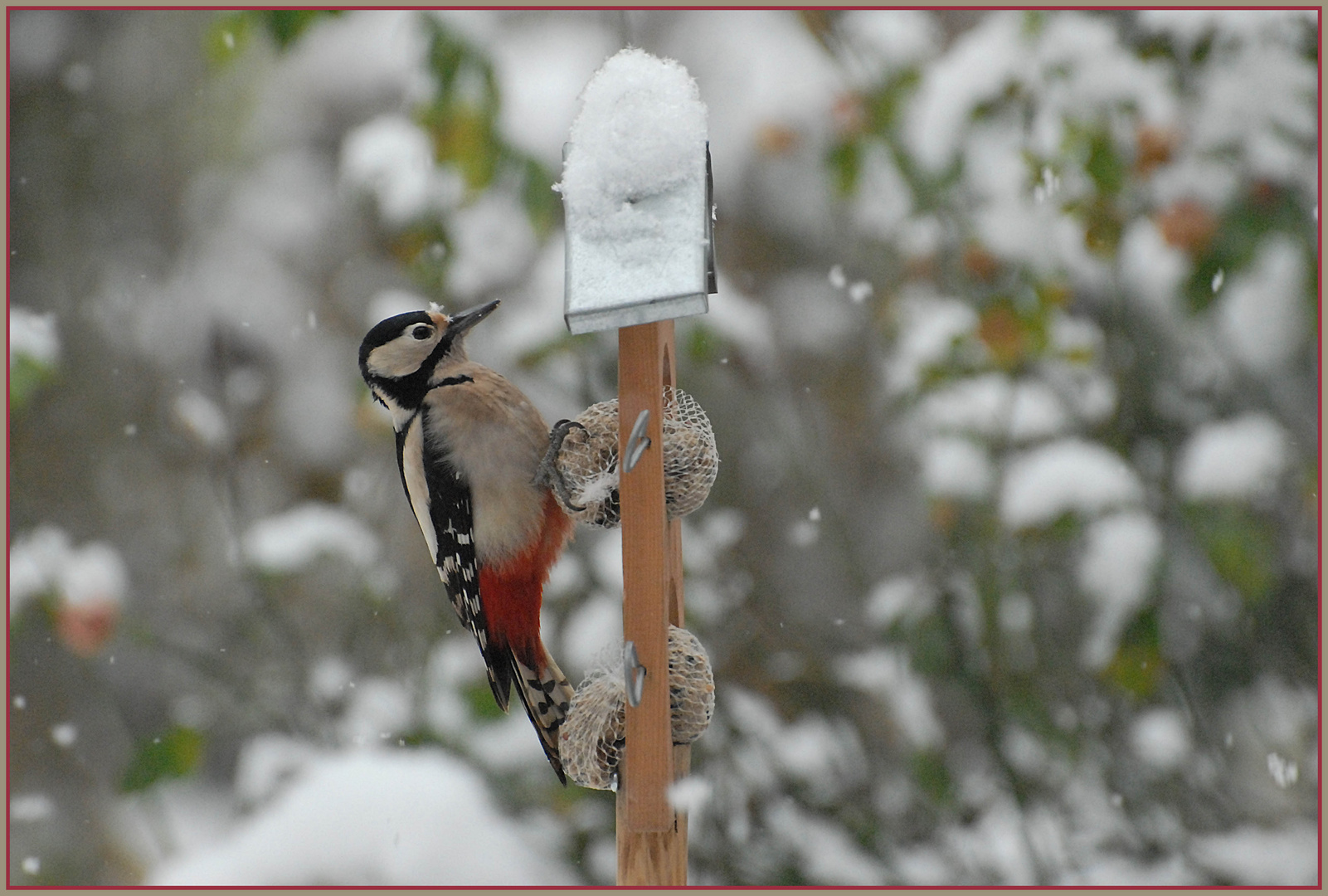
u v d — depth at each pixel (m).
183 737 10.13
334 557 10.93
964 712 11.12
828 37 11.12
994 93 9.67
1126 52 9.52
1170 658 10.18
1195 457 9.10
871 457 12.78
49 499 14.46
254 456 13.49
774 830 10.43
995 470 10.05
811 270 13.43
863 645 11.60
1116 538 9.17
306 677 10.69
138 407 14.84
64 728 12.45
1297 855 9.88
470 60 10.29
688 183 5.93
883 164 10.95
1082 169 9.38
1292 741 10.36
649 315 5.55
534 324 10.59
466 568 8.05
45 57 16.20
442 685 10.41
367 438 12.52
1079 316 10.71
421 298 11.60
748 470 12.23
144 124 16.17
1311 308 9.10
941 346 10.20
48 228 15.95
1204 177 9.10
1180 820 10.12
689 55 12.42
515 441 7.99
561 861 9.77
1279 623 10.26
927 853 10.32
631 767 6.38
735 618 11.25
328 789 6.27
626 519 6.24
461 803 6.27
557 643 10.95
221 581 13.62
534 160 10.55
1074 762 10.09
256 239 15.16
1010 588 10.20
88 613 10.00
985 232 10.09
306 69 15.51
